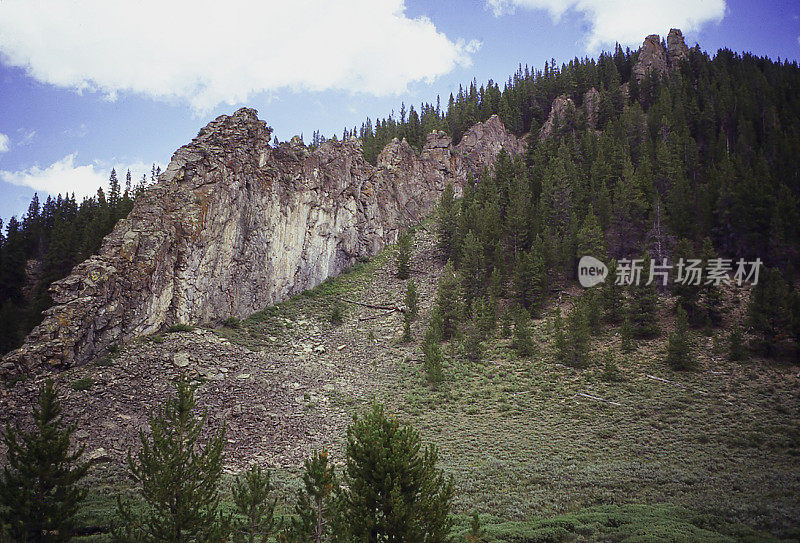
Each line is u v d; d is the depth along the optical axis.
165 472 16.67
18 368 38.50
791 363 43.28
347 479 17.42
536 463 32.28
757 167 64.31
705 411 37.66
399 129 130.62
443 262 83.50
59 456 17.08
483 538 20.64
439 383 48.81
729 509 22.64
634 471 29.69
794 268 55.81
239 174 64.81
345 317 68.25
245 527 17.39
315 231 76.94
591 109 119.44
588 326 53.59
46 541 16.17
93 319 43.62
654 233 62.94
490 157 114.62
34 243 75.81
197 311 55.59
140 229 51.94
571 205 74.44
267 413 41.91
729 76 109.06
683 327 46.97
